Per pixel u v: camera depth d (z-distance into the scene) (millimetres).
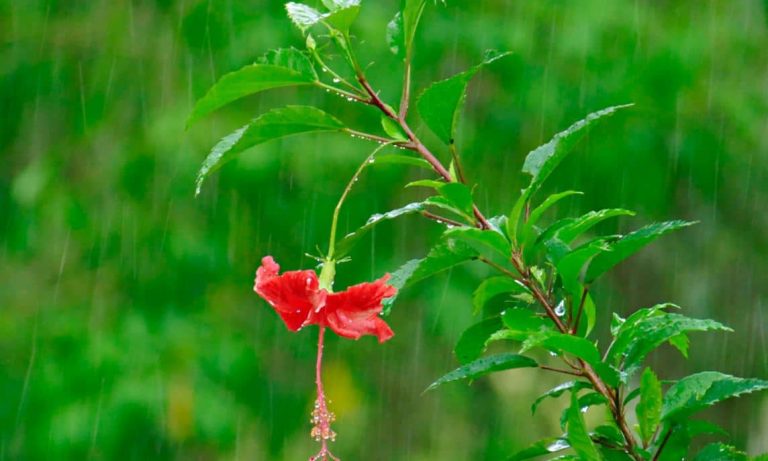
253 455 10016
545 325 3633
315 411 3408
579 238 10195
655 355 10086
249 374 9570
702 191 9547
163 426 9078
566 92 9406
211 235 9664
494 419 11422
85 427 8938
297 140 9297
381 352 10836
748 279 9961
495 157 9609
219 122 9695
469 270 9703
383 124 3572
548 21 9578
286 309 3508
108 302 9633
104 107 10188
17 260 9883
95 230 9789
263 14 9719
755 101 9539
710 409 9953
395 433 11148
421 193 9945
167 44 10125
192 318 9578
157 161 9648
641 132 9352
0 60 10602
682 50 9352
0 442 9062
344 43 3514
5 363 9391
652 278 10227
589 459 3184
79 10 10664
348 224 9602
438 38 9539
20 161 10477
